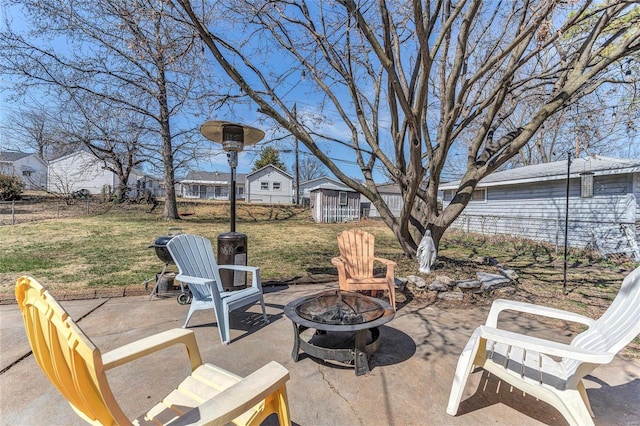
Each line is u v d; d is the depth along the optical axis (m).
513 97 5.60
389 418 1.89
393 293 3.82
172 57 4.63
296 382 2.26
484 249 8.87
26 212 13.48
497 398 2.09
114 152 12.69
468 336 3.08
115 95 9.83
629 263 7.08
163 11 4.08
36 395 2.02
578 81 4.21
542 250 8.64
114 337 2.93
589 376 2.38
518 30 4.11
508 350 2.06
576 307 3.99
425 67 3.40
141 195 16.89
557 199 9.82
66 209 14.62
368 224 15.73
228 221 13.80
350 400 2.06
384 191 22.75
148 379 2.23
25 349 2.62
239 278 3.90
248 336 3.02
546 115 4.40
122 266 5.27
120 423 1.10
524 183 10.72
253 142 4.62
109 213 14.04
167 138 12.39
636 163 7.77
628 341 1.59
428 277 4.62
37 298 1.09
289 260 6.39
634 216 8.00
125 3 4.78
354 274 4.17
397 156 5.55
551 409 1.98
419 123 3.91
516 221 11.04
